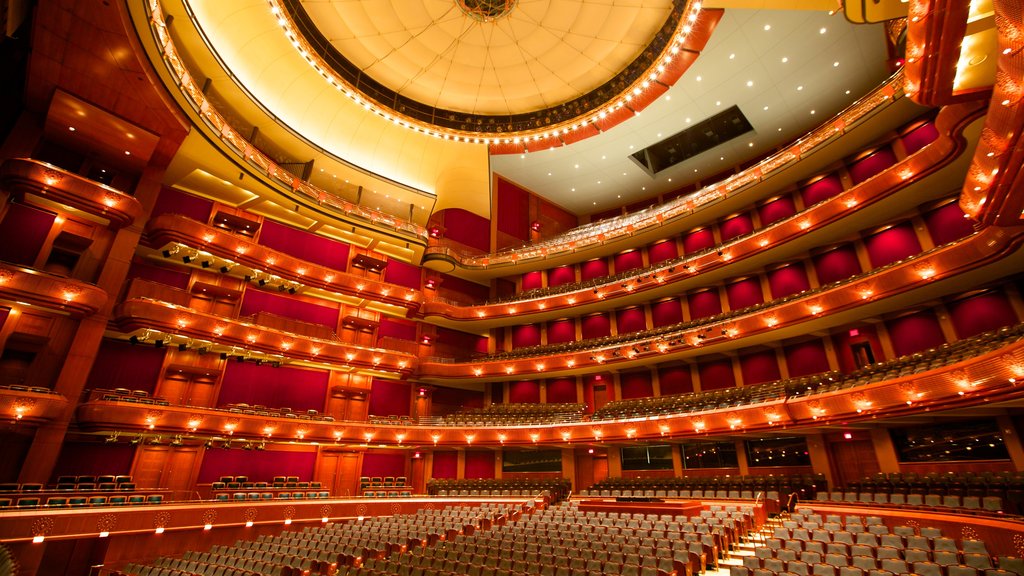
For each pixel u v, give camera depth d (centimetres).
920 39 655
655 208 2467
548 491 1745
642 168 2512
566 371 2219
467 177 2509
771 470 1703
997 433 1252
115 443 1534
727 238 2195
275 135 1980
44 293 1259
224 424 1597
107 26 1143
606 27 1852
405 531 1238
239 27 1720
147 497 1295
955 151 1292
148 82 1309
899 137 1702
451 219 2659
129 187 1584
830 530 967
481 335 2681
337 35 1900
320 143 2136
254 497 1516
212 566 1005
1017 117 598
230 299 1919
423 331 2470
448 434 2023
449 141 2345
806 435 1639
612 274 2512
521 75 2092
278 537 1252
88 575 1155
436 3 1797
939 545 784
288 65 1923
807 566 740
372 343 2284
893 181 1485
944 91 732
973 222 1469
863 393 1276
